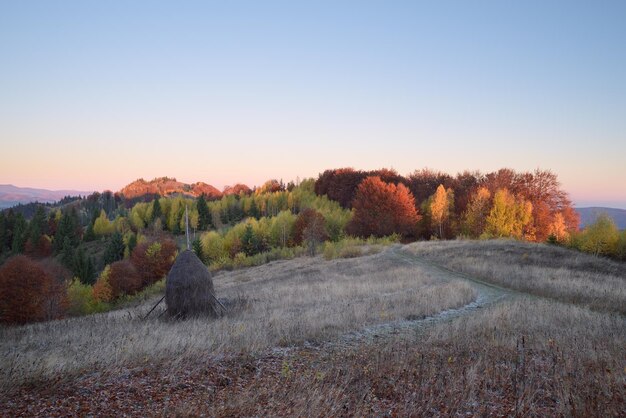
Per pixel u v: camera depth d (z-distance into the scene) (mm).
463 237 53500
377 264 36656
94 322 17047
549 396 7137
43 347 11289
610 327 12328
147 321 16344
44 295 43312
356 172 104500
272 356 9992
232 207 122750
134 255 69938
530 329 12391
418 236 69250
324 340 11703
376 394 7438
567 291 20031
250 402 6891
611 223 46844
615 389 7102
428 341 11258
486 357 9258
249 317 16016
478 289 22641
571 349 9758
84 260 74125
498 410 6656
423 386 7570
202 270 17609
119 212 171500
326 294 21516
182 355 9414
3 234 105625
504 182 69562
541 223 59625
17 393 7277
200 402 6961
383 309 15984
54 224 123750
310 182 128375
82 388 7547
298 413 6387
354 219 66500
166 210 125062
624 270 29156
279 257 59156
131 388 7602
